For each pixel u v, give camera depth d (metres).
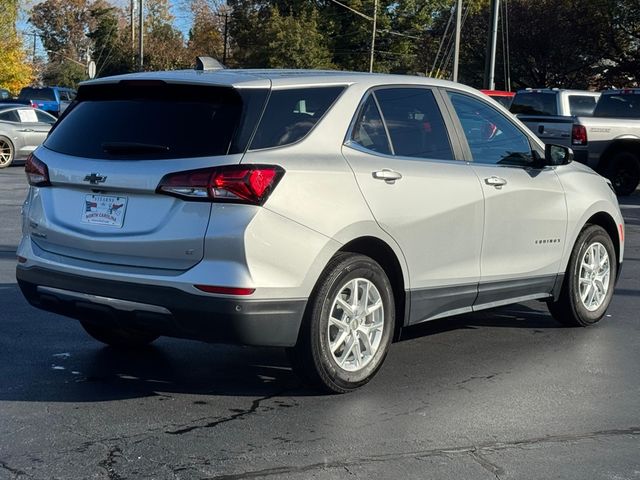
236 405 5.36
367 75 5.96
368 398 5.53
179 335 5.11
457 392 5.70
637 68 40.94
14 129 22.56
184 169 4.99
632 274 10.04
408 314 5.91
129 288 5.10
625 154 17.23
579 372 6.21
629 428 5.10
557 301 7.34
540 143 7.12
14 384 5.68
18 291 8.36
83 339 6.82
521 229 6.69
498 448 4.74
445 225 6.02
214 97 5.25
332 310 5.35
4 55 50.22
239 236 4.88
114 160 5.27
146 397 5.48
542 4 42.72
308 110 5.43
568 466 4.52
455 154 6.29
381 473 4.37
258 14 55.22
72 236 5.38
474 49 45.66
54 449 4.61
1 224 12.76
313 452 4.62
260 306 4.96
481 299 6.47
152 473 4.32
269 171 4.99
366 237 5.50
